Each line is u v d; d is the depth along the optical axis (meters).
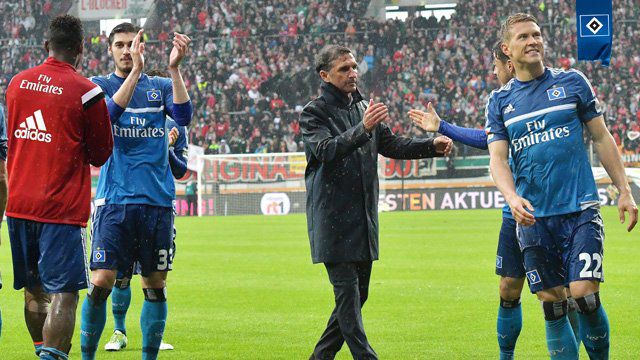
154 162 12.73
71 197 10.38
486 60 72.56
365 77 73.38
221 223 47.31
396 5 77.50
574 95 10.45
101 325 12.29
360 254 10.91
